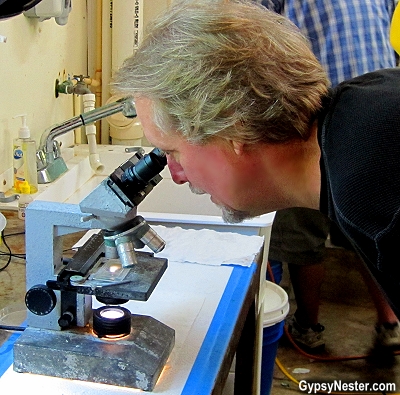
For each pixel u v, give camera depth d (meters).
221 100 0.83
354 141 0.77
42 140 1.66
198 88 0.83
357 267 3.01
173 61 0.83
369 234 0.74
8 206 1.51
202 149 0.89
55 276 0.93
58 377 0.91
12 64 1.60
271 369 1.72
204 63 0.82
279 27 0.88
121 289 0.90
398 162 0.73
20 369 0.91
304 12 1.90
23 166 1.57
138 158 0.91
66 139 2.03
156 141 0.90
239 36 0.84
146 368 0.88
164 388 0.89
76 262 0.96
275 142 0.87
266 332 1.65
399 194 0.72
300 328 2.32
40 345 0.90
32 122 1.77
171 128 0.87
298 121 0.86
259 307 1.49
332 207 0.82
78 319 0.94
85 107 1.95
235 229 1.45
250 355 1.43
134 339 0.92
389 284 0.79
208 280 1.19
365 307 2.69
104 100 2.33
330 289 2.83
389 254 0.74
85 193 1.79
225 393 1.58
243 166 0.90
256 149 0.88
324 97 0.88
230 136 0.85
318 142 0.85
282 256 2.16
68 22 2.03
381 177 0.73
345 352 2.32
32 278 0.94
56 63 1.94
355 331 2.47
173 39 0.84
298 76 0.85
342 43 1.90
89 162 1.92
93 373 0.89
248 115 0.84
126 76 0.87
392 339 2.31
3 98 1.56
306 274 2.23
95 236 1.04
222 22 0.84
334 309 2.66
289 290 2.78
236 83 0.83
